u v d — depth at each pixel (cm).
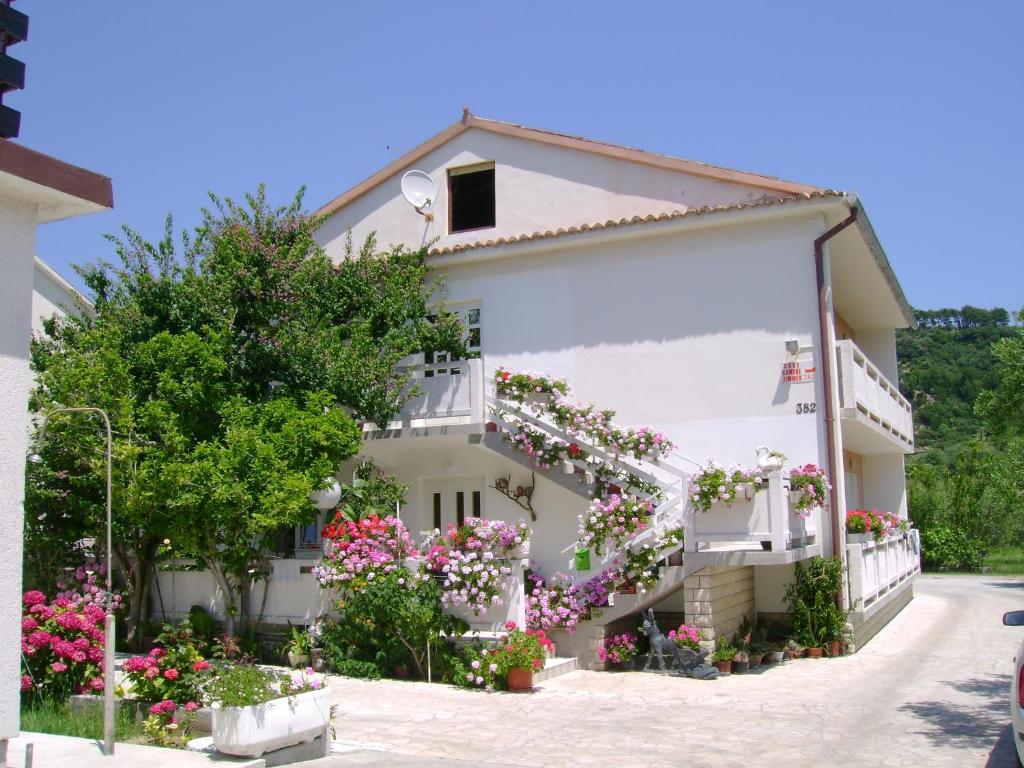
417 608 1152
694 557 1205
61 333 1387
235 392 1292
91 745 761
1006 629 1614
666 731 888
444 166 1759
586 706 1009
